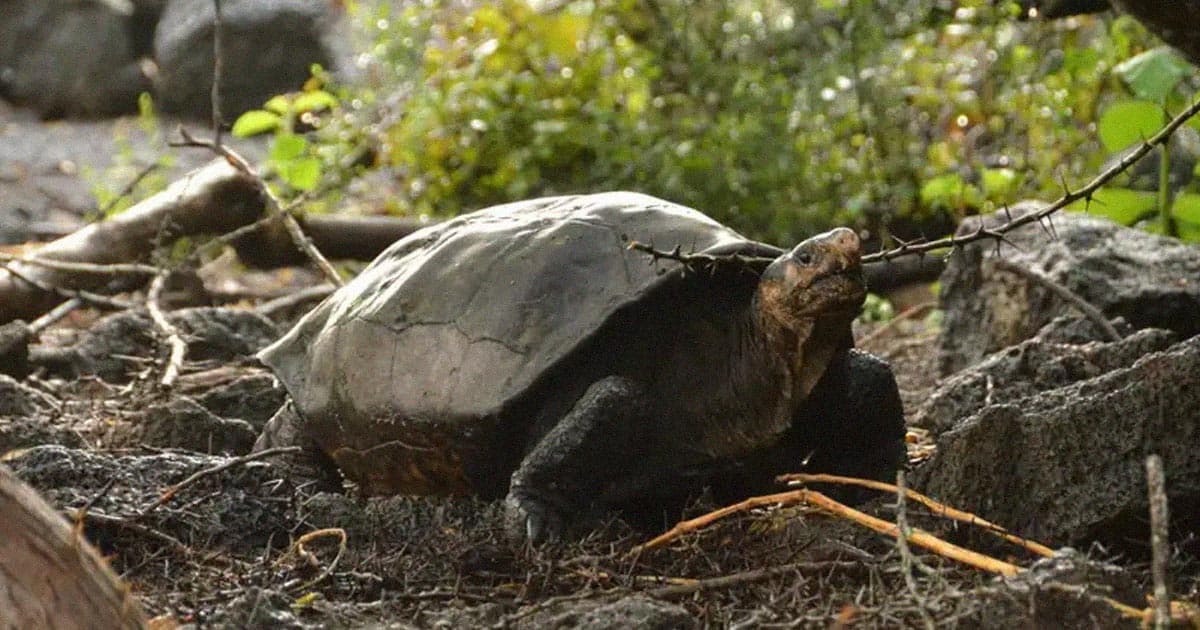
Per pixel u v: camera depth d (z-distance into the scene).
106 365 13.32
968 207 17.03
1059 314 12.29
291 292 17.02
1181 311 12.20
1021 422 7.95
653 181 18.45
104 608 5.28
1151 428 7.64
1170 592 6.34
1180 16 8.89
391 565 7.77
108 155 27.81
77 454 8.70
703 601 7.03
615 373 8.40
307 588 7.44
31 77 31.81
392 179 21.55
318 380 9.31
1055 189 16.20
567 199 9.32
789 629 6.42
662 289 8.30
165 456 8.97
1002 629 6.15
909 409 12.01
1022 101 17.69
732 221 18.17
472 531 8.28
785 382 8.10
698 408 8.39
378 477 9.16
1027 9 15.95
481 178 19.64
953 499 8.05
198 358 13.46
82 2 31.88
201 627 6.52
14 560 5.09
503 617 6.72
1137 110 12.31
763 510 8.02
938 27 18.56
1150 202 13.80
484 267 8.76
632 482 8.41
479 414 8.28
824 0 18.89
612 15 20.56
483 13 20.59
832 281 7.76
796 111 18.72
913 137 18.28
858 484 8.06
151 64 31.98
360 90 21.47
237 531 8.26
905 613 6.41
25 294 13.72
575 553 7.65
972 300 13.29
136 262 14.65
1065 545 7.72
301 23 29.92
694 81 19.19
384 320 8.95
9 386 11.39
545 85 19.95
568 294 8.42
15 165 26.89
